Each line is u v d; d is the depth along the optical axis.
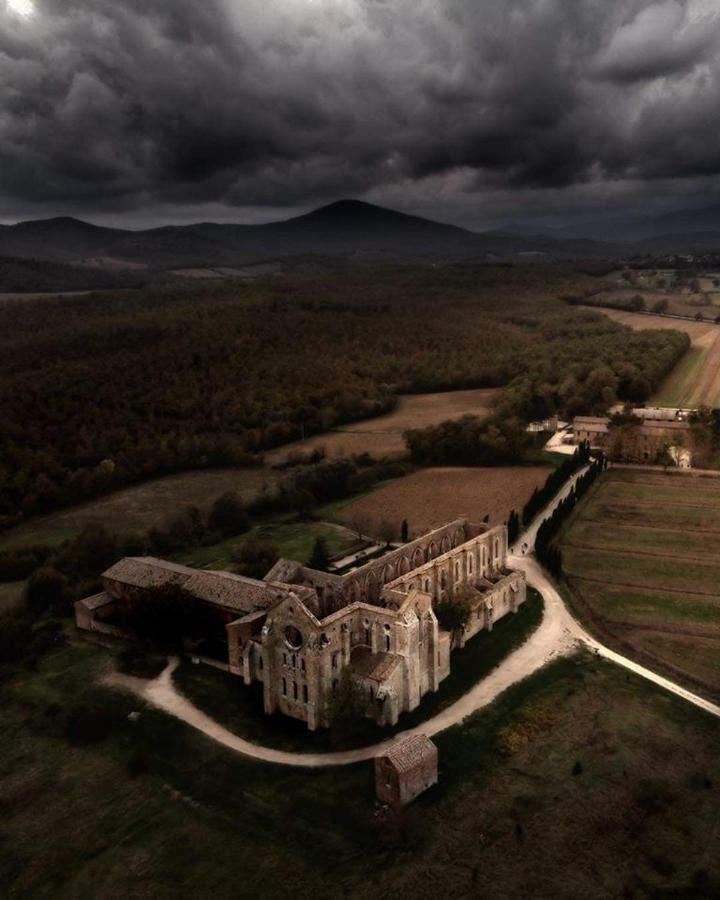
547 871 66.69
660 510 156.62
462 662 101.62
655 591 121.06
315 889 65.81
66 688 97.88
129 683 98.12
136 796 78.81
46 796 79.81
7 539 150.25
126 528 154.00
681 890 64.25
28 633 110.94
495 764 80.62
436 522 153.88
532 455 193.50
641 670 99.25
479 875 66.31
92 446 184.25
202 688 96.25
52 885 68.56
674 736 84.56
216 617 106.44
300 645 89.06
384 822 71.75
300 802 76.00
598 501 163.25
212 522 155.88
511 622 113.38
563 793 75.94
